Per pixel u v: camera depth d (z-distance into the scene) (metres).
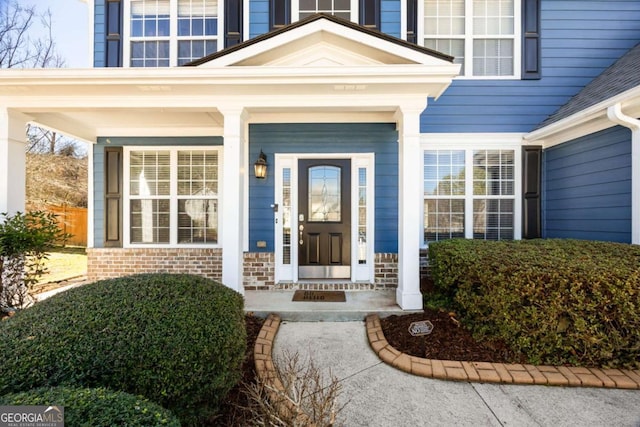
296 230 5.37
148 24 5.59
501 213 5.41
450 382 2.72
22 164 4.38
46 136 14.83
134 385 1.81
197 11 5.60
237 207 4.13
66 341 1.81
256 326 3.80
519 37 5.42
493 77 5.41
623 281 2.70
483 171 5.43
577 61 5.41
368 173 5.31
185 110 4.29
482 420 2.27
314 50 4.44
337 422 2.25
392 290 5.09
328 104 4.15
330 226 5.41
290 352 3.26
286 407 1.96
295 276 5.32
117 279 2.51
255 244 5.28
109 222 5.51
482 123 5.41
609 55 5.41
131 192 5.63
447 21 5.48
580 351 2.84
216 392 2.09
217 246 5.53
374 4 5.39
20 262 3.95
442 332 3.47
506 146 5.39
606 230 4.24
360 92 4.10
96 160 5.55
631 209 3.87
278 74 3.76
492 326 3.21
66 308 2.03
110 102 4.14
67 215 11.87
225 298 2.45
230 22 5.48
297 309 4.17
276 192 5.31
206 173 5.64
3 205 4.15
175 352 1.90
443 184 5.42
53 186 13.19
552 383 2.64
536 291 2.86
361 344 3.44
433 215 5.41
